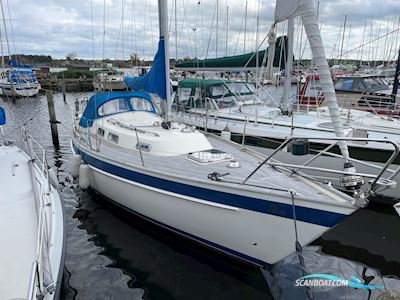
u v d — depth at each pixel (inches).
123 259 189.3
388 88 463.5
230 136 314.2
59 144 499.8
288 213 145.1
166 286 167.8
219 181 164.4
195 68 331.3
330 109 147.6
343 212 134.6
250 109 370.3
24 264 119.9
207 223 171.5
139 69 342.3
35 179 170.2
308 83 480.4
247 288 165.8
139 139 228.1
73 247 201.2
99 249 199.0
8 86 565.0
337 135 147.9
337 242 211.2
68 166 381.7
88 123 281.3
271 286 167.3
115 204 241.0
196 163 196.7
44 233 124.3
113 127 258.2
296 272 179.8
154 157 210.8
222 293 162.7
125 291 164.6
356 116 346.9
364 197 132.7
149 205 197.0
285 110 342.6
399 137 272.2
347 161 147.5
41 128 615.5
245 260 169.5
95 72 337.7
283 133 285.4
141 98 303.4
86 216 238.1
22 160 201.3
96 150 233.9
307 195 147.6
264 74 309.0
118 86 619.8
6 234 132.5
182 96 394.6
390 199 230.7
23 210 147.6
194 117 361.7
